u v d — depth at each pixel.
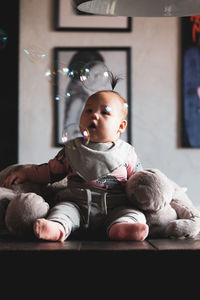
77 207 1.42
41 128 3.26
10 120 3.22
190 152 3.29
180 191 1.70
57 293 1.10
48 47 3.26
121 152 1.54
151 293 1.11
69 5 3.25
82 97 3.24
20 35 3.25
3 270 1.10
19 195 1.39
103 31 3.26
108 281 1.11
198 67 3.28
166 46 3.28
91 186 1.46
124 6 1.69
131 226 1.26
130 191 1.42
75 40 3.26
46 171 1.58
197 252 1.11
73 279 1.10
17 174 1.59
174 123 3.29
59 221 1.28
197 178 3.28
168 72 3.28
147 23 3.28
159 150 3.28
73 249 1.11
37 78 3.25
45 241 1.29
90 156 1.49
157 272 1.11
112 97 1.57
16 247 1.15
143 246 1.17
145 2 1.70
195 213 1.47
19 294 1.10
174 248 1.13
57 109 3.25
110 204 1.45
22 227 1.34
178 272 1.11
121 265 1.11
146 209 1.41
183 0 1.70
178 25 3.28
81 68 2.01
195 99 3.29
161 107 3.28
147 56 3.28
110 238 1.30
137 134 3.27
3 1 3.20
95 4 1.63
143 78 3.28
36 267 1.10
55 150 3.26
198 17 3.27
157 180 1.42
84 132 1.49
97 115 1.52
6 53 3.21
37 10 3.26
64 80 3.23
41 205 1.36
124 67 3.26
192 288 1.11
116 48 3.25
